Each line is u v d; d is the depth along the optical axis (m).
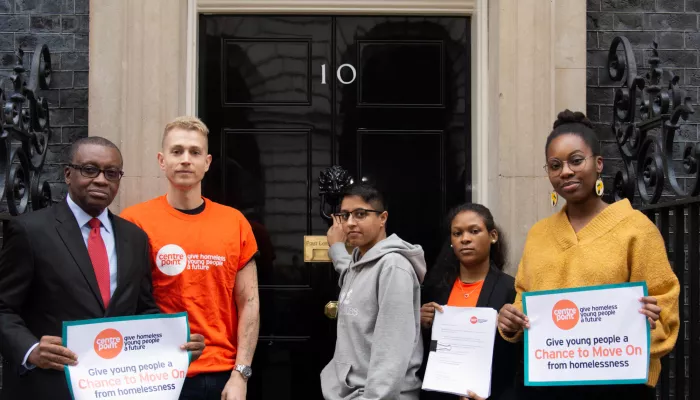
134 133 3.66
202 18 4.04
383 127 4.05
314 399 3.92
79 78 3.91
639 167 3.46
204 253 2.94
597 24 4.02
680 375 3.15
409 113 4.05
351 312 2.85
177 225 2.97
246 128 4.02
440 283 3.12
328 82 4.05
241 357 2.94
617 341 2.42
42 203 3.50
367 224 2.95
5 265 2.55
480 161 3.92
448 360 2.80
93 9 3.69
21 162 3.32
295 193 4.00
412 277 2.81
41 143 3.55
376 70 4.06
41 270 2.55
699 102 4.02
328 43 4.06
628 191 3.52
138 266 2.73
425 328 3.02
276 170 4.01
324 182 3.94
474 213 2.98
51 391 2.49
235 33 4.04
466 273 3.04
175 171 2.94
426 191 4.03
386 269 2.78
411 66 4.07
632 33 4.03
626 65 3.73
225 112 4.02
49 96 3.90
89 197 2.63
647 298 2.38
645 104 3.47
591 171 2.55
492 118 3.86
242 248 3.06
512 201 3.70
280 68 4.04
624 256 2.48
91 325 2.51
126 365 2.54
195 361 2.86
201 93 4.02
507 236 3.67
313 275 3.96
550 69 3.74
